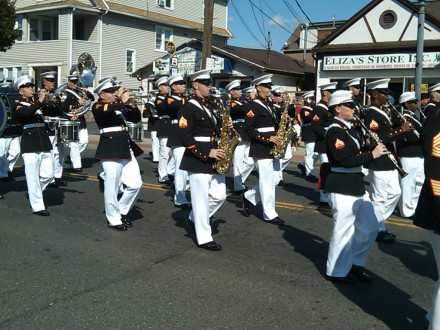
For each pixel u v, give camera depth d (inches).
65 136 386.0
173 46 784.3
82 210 322.3
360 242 204.5
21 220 294.8
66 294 190.1
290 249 249.1
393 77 818.8
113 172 274.4
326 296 191.6
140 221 299.1
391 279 211.3
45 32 1362.0
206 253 240.4
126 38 1360.7
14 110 300.7
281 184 429.4
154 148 540.1
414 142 294.8
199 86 242.2
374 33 828.0
